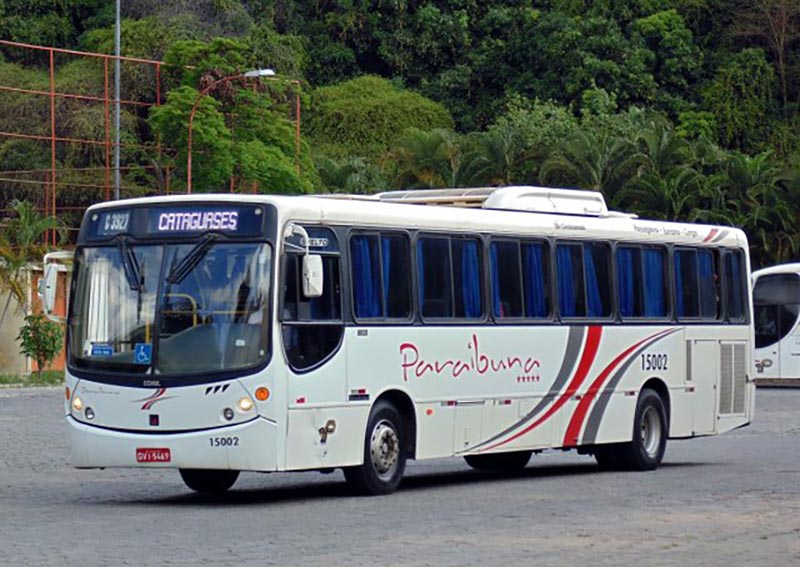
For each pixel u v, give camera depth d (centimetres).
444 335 1884
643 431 2227
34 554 1269
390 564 1206
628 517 1555
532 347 2030
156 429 1662
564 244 2114
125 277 1703
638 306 2242
